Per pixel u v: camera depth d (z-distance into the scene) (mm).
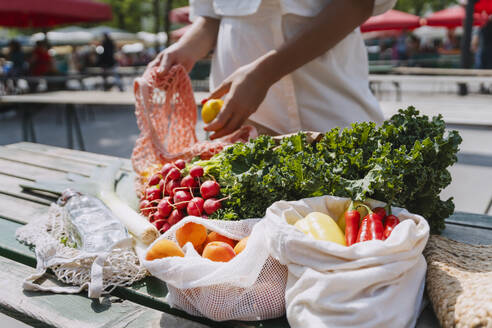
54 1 7750
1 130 6648
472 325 769
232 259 932
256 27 1697
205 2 1873
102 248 1168
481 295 820
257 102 1459
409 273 917
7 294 1089
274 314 940
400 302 854
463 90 8852
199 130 4789
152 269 948
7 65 11953
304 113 1760
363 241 946
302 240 885
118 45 22000
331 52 1651
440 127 1239
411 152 1118
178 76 1734
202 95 4957
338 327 804
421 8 21453
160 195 1406
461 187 3568
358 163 1130
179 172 1335
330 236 950
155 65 1784
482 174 3857
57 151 2582
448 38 17078
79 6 8211
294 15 1620
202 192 1253
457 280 903
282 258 914
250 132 1574
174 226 1059
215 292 926
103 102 4699
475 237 1354
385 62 12477
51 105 9078
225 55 1774
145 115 1614
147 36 19438
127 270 1109
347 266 849
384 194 1083
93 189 1655
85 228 1266
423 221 949
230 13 1711
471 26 8680
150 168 1616
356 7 1424
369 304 810
